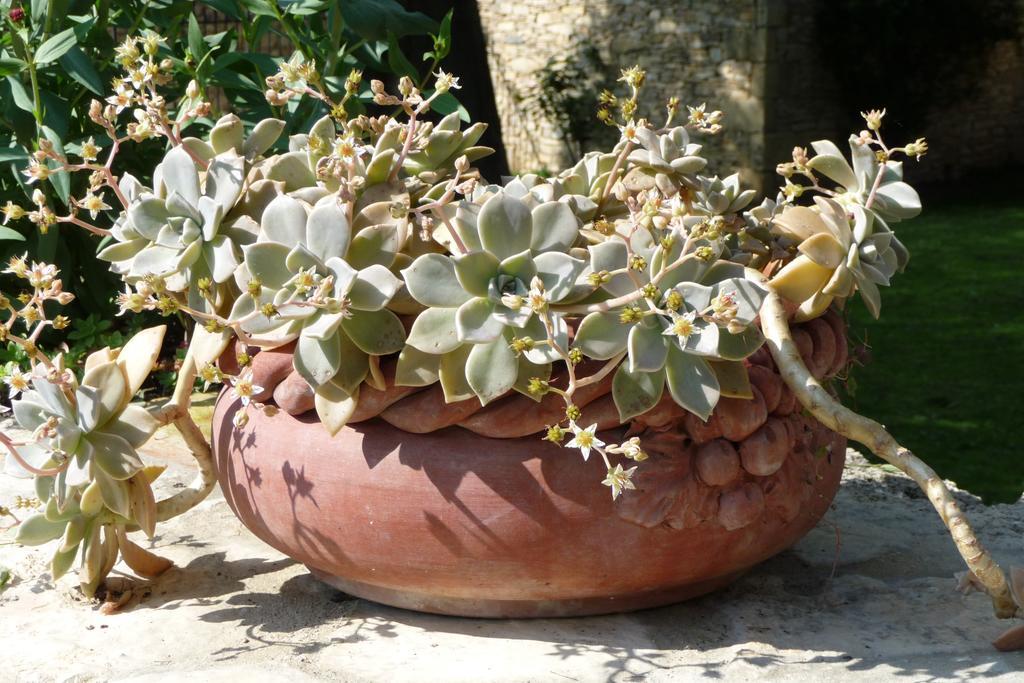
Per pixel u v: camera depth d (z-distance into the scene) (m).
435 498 1.76
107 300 3.93
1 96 3.44
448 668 1.80
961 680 1.76
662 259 1.64
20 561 2.29
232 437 1.97
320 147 1.86
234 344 1.95
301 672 1.80
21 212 1.92
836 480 2.09
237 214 1.87
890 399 6.10
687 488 1.77
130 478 1.99
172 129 1.96
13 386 1.93
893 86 13.05
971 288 8.52
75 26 3.20
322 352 1.69
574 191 2.09
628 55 13.04
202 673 1.79
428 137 1.91
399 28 3.49
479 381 1.64
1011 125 14.45
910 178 13.70
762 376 1.82
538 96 13.59
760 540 1.90
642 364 1.62
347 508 1.81
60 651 1.91
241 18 3.60
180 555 2.33
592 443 1.58
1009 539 2.43
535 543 1.76
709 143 12.66
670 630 1.96
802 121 12.66
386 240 1.73
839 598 2.11
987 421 5.67
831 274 1.88
